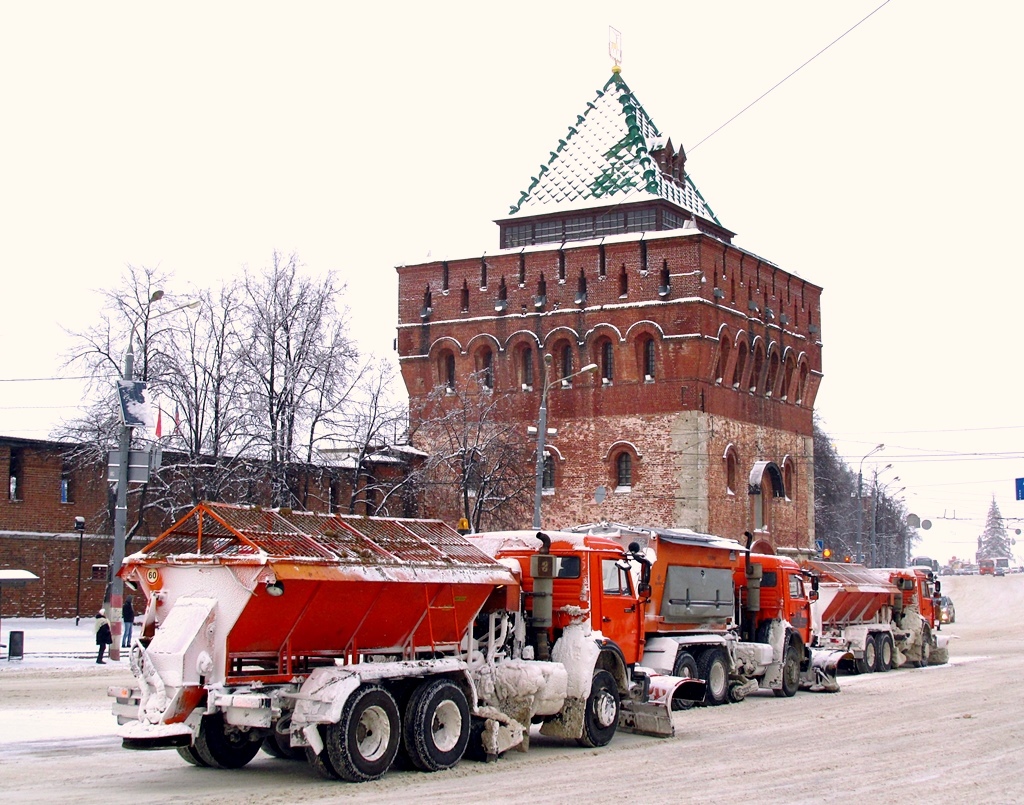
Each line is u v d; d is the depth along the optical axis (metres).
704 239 61.78
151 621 17.38
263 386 52.03
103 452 50.25
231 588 16.86
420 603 18.78
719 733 23.50
